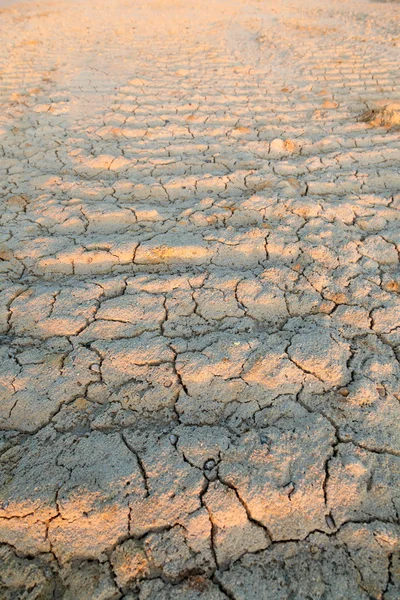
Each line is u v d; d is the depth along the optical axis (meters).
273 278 2.79
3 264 3.00
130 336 2.43
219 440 1.93
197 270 2.92
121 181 3.99
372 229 3.22
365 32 8.72
